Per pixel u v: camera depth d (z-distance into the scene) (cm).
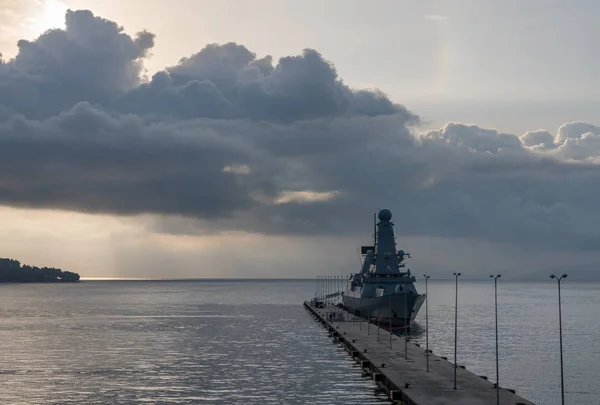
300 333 19012
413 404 7794
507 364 13112
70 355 14125
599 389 10544
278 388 9956
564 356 14275
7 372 11706
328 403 8856
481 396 8062
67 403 8994
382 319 18775
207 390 9862
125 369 12044
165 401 9088
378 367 10444
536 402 9650
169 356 13912
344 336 15375
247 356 13800
